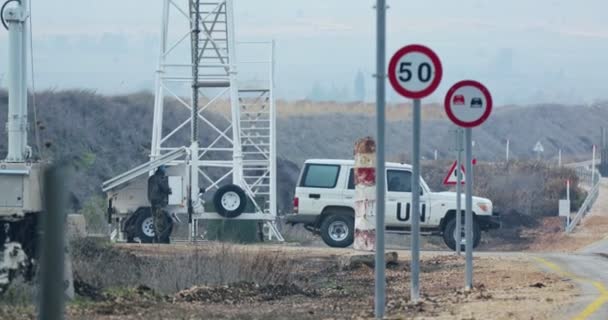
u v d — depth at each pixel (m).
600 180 189.88
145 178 85.94
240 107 112.06
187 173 86.25
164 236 83.00
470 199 49.31
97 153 141.50
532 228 138.25
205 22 100.94
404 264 65.62
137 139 149.62
